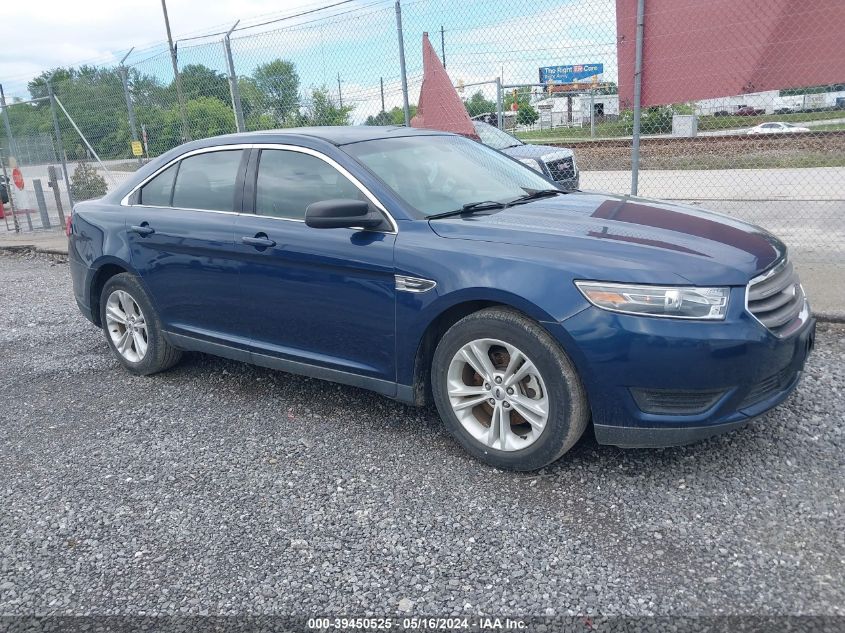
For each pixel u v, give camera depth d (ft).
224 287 14.58
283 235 13.34
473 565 9.33
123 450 13.47
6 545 10.57
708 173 47.67
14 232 44.93
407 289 11.81
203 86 32.96
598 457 11.79
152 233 15.66
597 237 11.07
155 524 10.85
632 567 9.05
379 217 12.34
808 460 11.27
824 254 24.70
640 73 21.20
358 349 12.89
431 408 14.28
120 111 37.68
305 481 11.82
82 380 17.53
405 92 27.35
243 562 9.73
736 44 19.80
